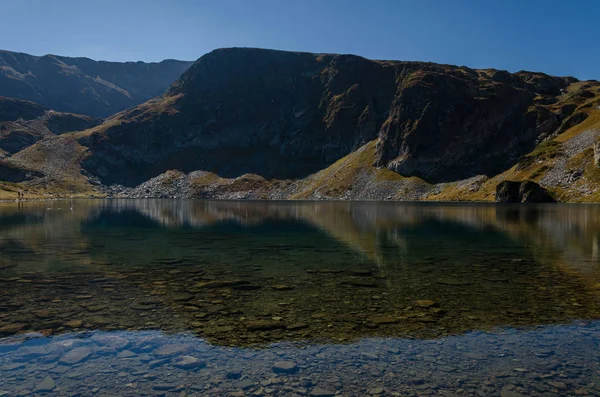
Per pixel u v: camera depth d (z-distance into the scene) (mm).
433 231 52406
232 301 18047
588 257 30891
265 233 50844
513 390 10008
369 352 12375
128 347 12695
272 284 21547
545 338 13516
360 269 26125
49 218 75812
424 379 10617
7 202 166875
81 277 23234
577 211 93250
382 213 94188
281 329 14391
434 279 22875
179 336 13672
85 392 9859
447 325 14820
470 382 10453
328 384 10344
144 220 73750
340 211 103812
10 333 13844
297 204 157625
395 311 16531
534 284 21469
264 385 10258
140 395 9719
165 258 30719
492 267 26797
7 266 26781
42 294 19188
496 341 13266
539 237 44688
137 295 19078
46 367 11227
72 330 14195
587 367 11305
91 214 90688
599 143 152875
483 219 72500
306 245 39000
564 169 164250
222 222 69500
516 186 155250
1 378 10547
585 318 15594
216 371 11047
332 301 18078
